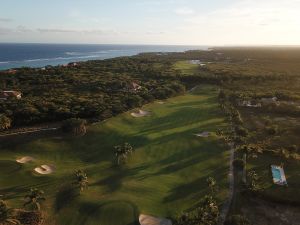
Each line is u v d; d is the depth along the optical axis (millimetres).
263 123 97062
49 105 92812
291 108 107750
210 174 63906
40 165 66000
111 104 99062
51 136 76125
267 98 124812
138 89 129625
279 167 66188
